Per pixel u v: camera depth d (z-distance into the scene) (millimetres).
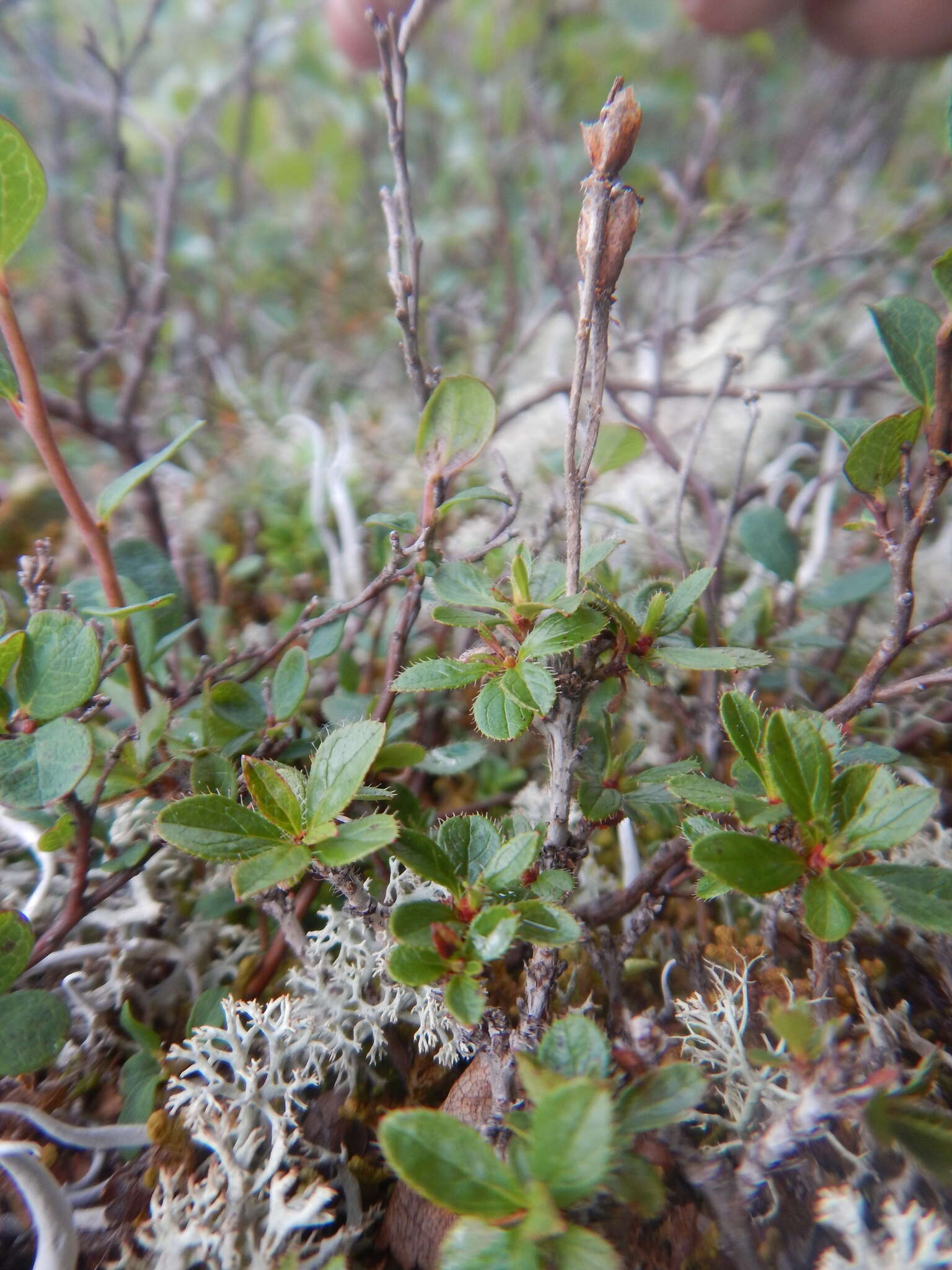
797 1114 77
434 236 320
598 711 116
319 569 207
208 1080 103
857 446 95
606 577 144
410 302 121
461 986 78
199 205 338
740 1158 96
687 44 373
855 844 80
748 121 374
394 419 268
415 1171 67
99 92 341
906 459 95
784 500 226
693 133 366
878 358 264
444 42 354
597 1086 66
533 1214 65
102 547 106
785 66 368
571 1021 79
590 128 75
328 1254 90
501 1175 68
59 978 124
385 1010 111
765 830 93
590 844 146
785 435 252
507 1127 81
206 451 253
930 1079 83
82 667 93
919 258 288
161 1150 102
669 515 220
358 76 330
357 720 125
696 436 148
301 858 82
